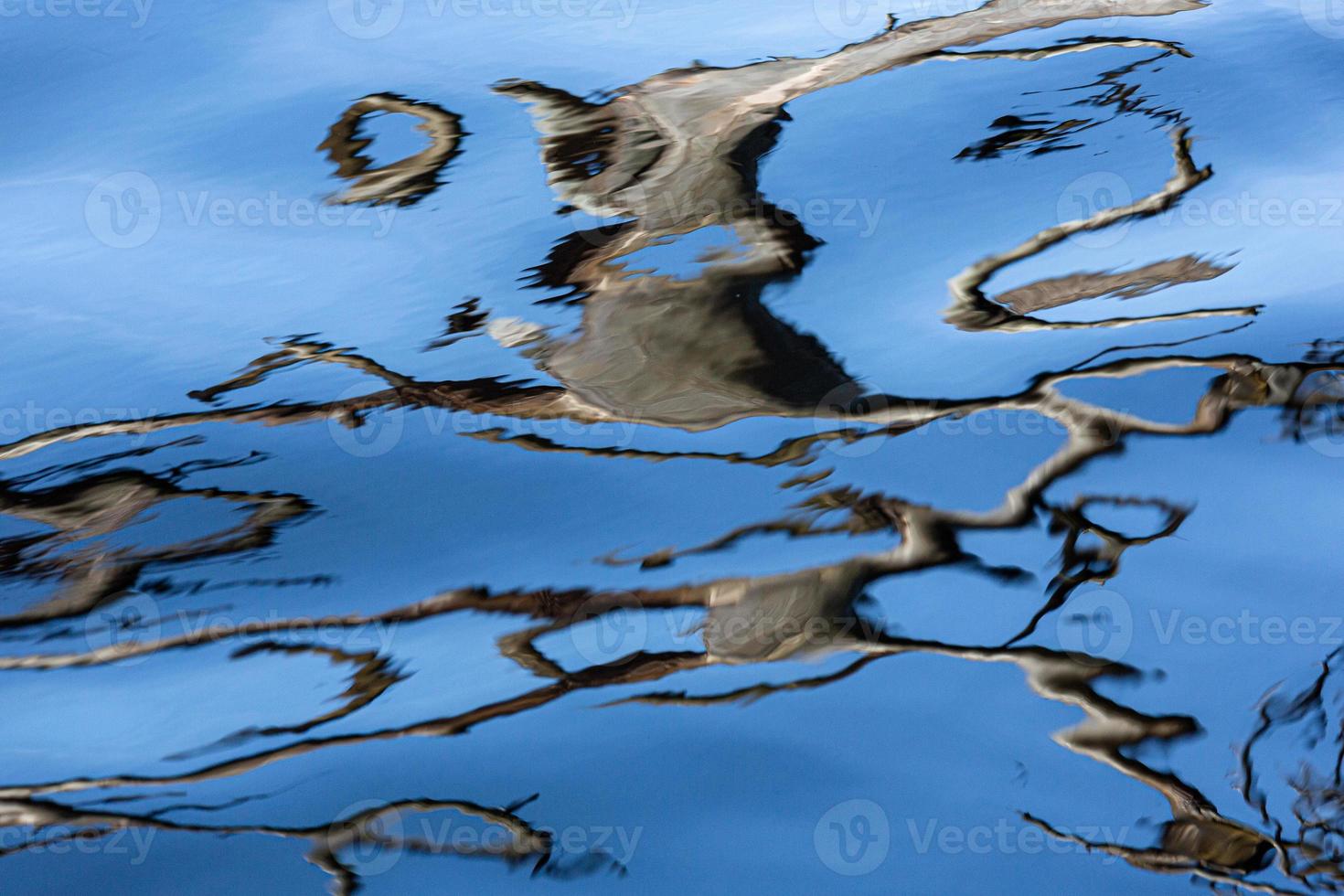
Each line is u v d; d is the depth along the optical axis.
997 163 3.60
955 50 4.20
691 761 2.08
